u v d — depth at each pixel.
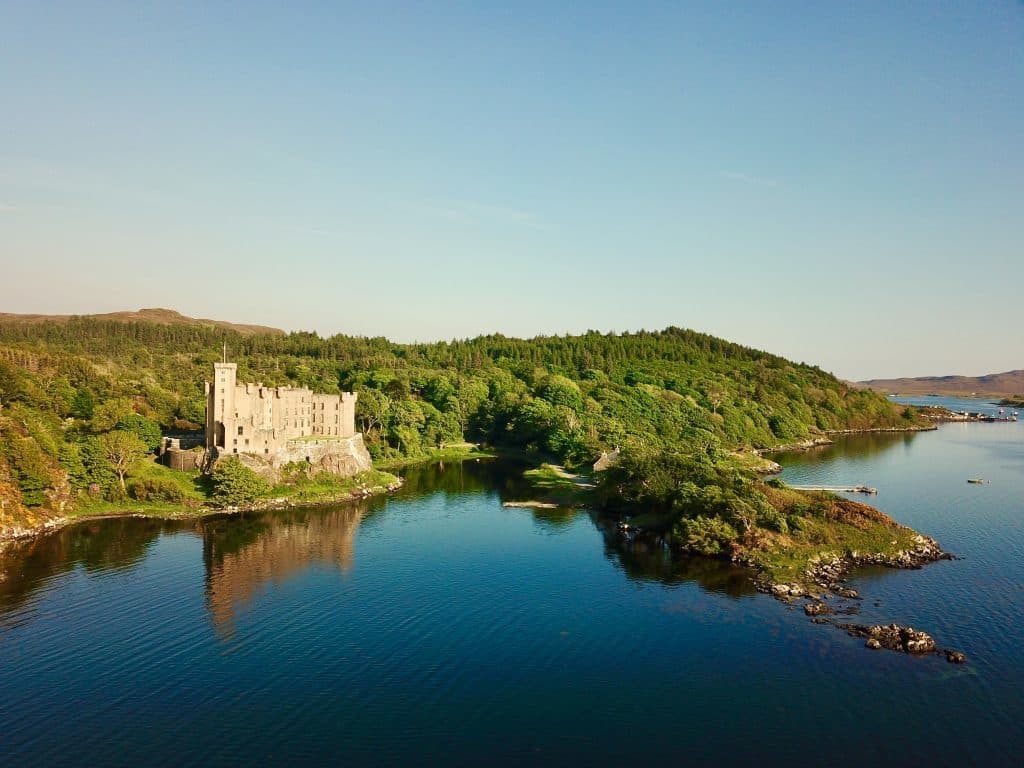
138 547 118.62
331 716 67.25
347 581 103.75
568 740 63.56
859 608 92.56
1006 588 100.00
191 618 89.50
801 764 59.91
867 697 70.25
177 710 68.19
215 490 145.25
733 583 102.88
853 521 121.62
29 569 106.56
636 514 142.62
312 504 153.75
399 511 150.75
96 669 75.94
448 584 102.69
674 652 80.25
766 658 78.56
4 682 73.00
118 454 144.88
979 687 72.00
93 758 60.59
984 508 154.50
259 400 166.12
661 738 63.72
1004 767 59.47
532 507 155.88
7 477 126.88
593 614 91.19
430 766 59.81
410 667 77.00
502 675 75.25
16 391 170.38
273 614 91.12
